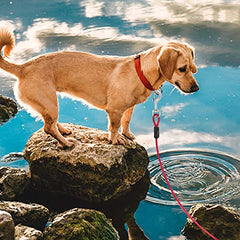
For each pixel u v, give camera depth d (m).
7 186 2.24
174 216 2.17
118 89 2.23
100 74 2.24
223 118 2.71
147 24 3.85
